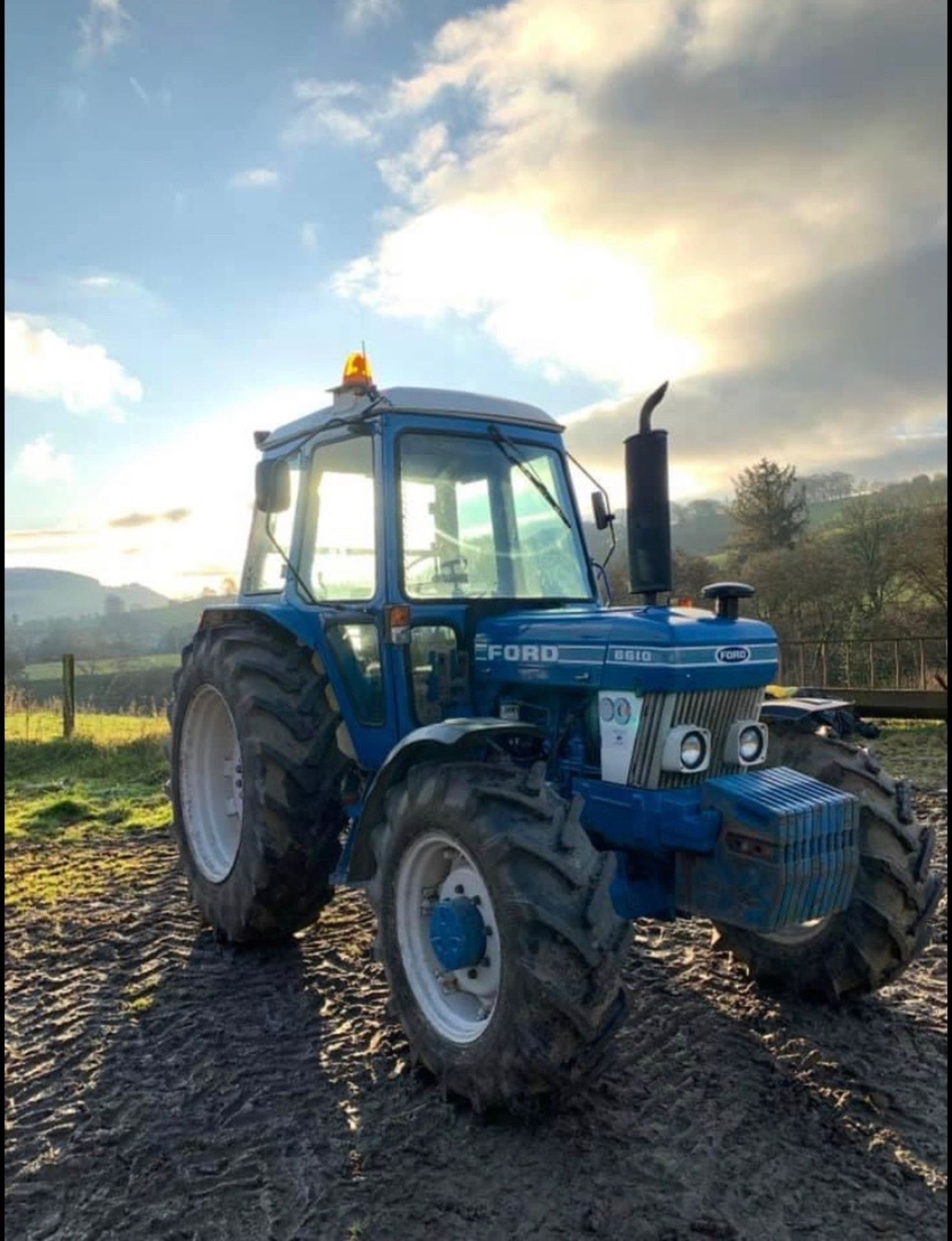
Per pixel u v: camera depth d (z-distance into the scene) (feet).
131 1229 7.74
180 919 15.33
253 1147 8.86
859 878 10.84
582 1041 8.35
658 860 10.36
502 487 13.61
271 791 12.84
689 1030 10.96
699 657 10.05
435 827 9.80
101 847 19.98
